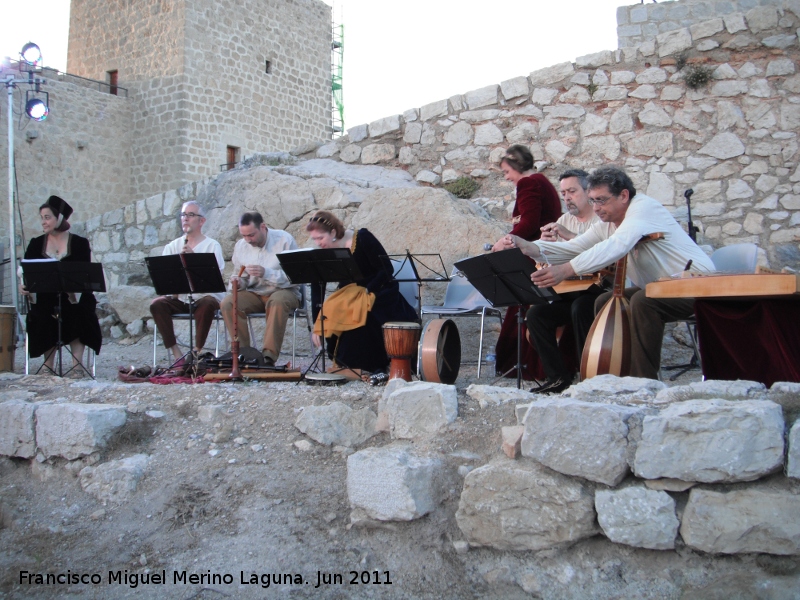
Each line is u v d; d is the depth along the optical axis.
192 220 6.47
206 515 3.65
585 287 4.39
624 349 3.89
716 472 2.85
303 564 3.29
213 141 19.88
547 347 4.43
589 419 3.05
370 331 5.20
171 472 3.97
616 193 4.01
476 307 5.91
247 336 5.80
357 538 3.40
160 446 4.18
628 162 8.18
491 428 3.56
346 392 4.25
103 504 3.92
